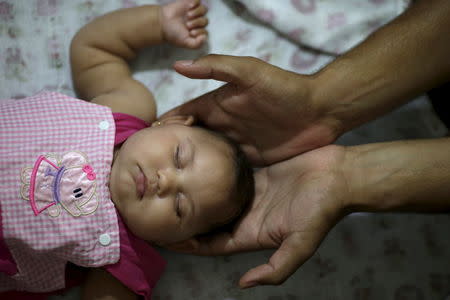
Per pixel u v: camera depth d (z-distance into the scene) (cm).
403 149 114
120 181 118
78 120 123
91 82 137
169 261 137
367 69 119
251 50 151
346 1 149
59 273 121
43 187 114
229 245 127
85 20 147
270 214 122
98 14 147
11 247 113
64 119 122
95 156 119
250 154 137
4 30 141
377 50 120
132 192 117
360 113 124
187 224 122
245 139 134
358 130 148
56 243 114
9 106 121
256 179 136
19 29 142
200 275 136
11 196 112
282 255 107
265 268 106
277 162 135
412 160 111
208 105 127
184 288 134
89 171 118
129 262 121
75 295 131
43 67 143
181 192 118
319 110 121
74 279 128
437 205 112
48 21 144
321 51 151
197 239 132
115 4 148
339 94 119
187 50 150
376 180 113
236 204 124
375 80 119
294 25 147
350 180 115
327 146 124
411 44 117
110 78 137
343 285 137
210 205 120
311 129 125
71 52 137
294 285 136
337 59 123
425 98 150
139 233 120
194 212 120
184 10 140
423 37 117
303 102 118
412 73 119
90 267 126
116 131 126
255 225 125
